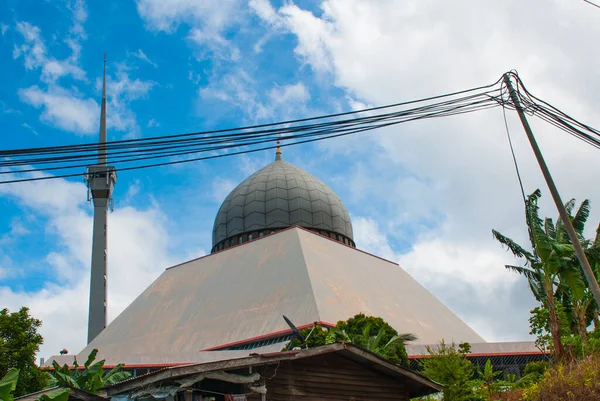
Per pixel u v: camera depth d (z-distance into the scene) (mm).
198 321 58344
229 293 59875
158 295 66312
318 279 55750
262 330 51875
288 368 22766
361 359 23828
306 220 71375
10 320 34156
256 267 61438
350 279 59812
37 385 33688
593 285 22000
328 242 65188
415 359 48844
